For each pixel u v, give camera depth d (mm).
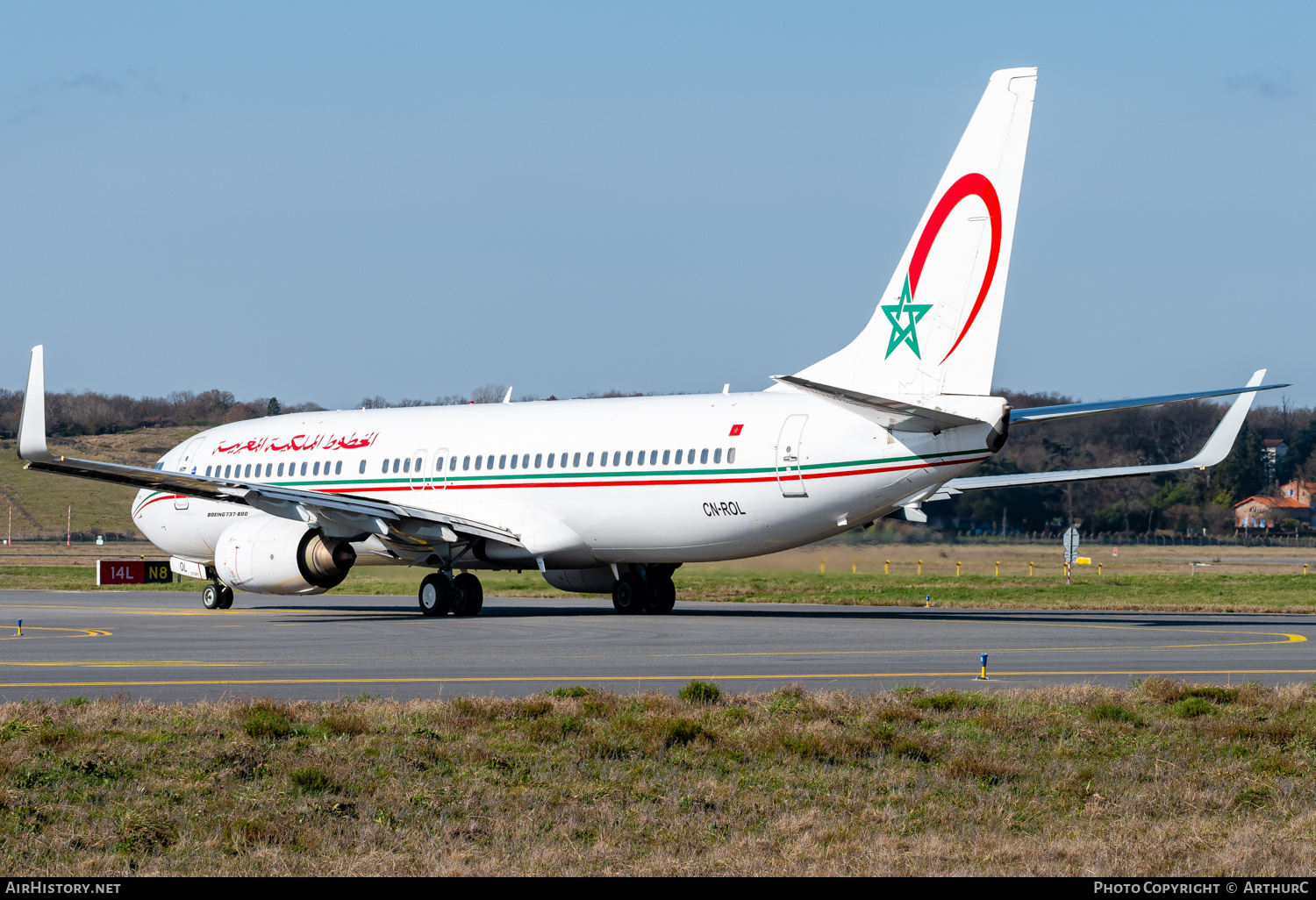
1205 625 91562
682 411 97250
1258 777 37656
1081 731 44344
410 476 107562
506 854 29516
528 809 33469
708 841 30672
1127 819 33062
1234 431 102750
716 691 51281
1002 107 82375
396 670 63031
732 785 36281
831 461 88875
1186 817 33562
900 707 48375
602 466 98375
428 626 91688
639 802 34344
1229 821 32938
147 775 36750
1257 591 140500
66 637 83188
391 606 122688
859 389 88250
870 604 122000
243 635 84250
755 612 107750
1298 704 49781
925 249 85312
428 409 112438
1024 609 115438
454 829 31469
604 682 58625
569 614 106688
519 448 102938
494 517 103250
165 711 46719
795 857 29172
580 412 102375
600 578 108812
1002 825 32406
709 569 166500
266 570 100188
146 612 112250
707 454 93938
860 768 39000
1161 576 174500
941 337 84562
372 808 33438
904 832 31719
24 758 38250
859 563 158250
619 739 41750
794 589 143500
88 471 92250
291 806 33375
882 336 87312
